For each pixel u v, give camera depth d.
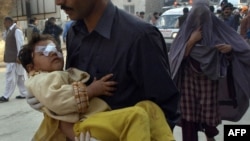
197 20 3.72
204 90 3.73
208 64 3.60
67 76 1.79
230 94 3.99
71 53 1.96
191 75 3.74
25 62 1.90
